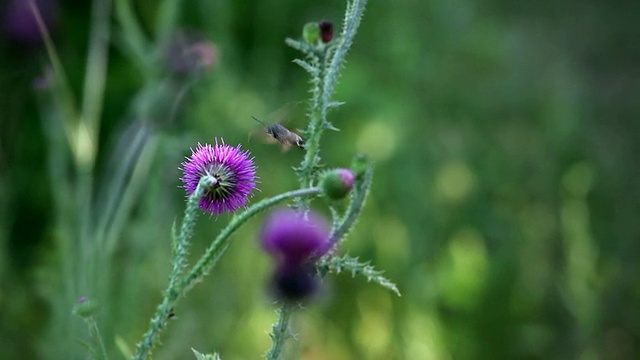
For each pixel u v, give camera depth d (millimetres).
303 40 3248
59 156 6461
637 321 9148
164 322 2967
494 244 9250
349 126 8969
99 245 5992
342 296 8406
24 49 6785
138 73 8852
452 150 9289
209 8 8188
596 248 9000
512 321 8781
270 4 9102
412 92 9602
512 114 10062
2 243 7293
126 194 6184
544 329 8656
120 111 8789
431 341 8258
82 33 9008
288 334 3109
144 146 6305
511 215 9398
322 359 8078
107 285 5996
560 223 9352
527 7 11578
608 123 11258
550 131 9969
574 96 10547
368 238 8547
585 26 11766
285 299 3000
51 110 6625
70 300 5875
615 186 10398
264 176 8078
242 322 7512
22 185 8344
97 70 6973
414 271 8445
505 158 9703
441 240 8828
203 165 3029
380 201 8680
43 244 7949
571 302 8656
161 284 7051
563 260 9219
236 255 7668
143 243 6680
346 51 3246
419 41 9836
